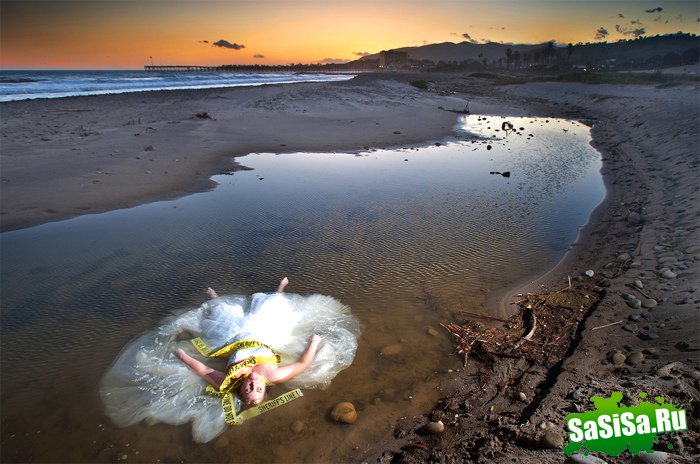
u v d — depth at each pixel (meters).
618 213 11.02
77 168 13.26
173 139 17.50
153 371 5.73
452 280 7.93
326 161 16.11
